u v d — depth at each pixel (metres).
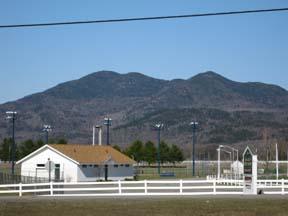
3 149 168.75
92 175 93.88
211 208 40.31
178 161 187.12
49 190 54.25
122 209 39.75
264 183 69.56
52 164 72.62
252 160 53.97
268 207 41.06
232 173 95.25
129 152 166.62
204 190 63.38
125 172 101.38
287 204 43.06
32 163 93.31
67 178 90.69
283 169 141.25
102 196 53.09
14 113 104.75
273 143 174.38
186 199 47.78
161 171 149.75
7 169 140.62
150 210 39.03
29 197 51.94
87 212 38.12
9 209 40.00
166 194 54.19
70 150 93.19
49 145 92.31
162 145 174.88
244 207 40.97
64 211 38.75
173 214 36.94
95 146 99.75
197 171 150.12
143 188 54.28
